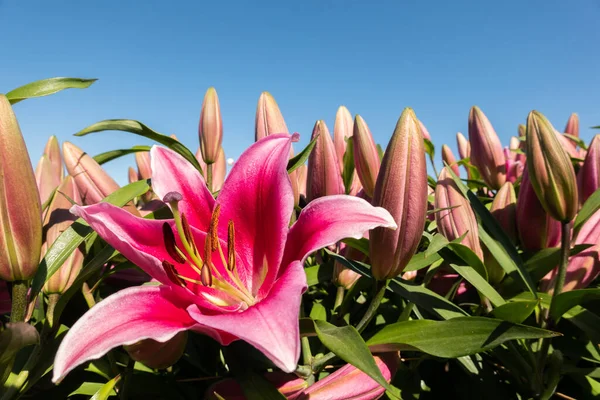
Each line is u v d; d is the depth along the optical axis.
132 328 0.21
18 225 0.24
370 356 0.23
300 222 0.27
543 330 0.24
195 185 0.30
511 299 0.39
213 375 0.35
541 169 0.33
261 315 0.21
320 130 0.41
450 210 0.39
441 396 0.38
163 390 0.32
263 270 0.29
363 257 0.39
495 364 0.38
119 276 0.40
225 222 0.30
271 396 0.25
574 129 0.74
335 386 0.27
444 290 0.46
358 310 0.42
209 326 0.21
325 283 0.47
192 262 0.29
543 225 0.40
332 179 0.41
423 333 0.27
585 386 0.35
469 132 0.59
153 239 0.28
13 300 0.26
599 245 0.39
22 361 0.31
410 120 0.27
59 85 0.34
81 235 0.31
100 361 0.32
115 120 0.41
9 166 0.24
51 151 0.51
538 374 0.33
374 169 0.40
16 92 0.33
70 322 0.37
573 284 0.39
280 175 0.27
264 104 0.44
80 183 0.42
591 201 0.37
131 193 0.35
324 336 0.24
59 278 0.32
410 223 0.27
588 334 0.33
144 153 0.63
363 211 0.25
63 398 0.33
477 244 0.38
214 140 0.50
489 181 0.58
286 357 0.19
